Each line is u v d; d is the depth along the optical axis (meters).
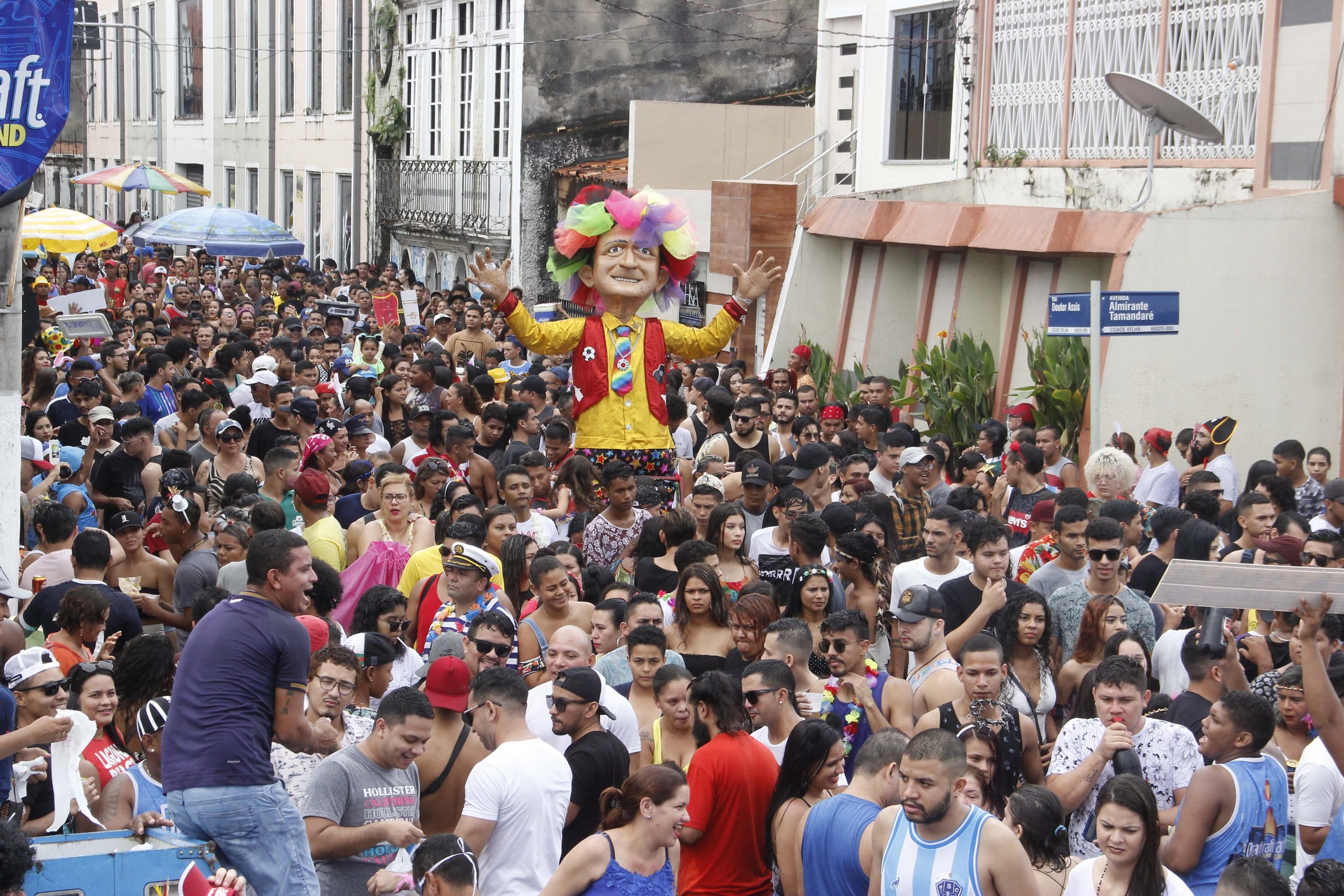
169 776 4.93
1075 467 11.31
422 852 4.76
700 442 12.55
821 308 18.12
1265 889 4.59
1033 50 15.81
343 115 33.22
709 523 8.21
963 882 4.61
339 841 5.15
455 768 5.69
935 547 7.80
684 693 6.00
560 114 25.84
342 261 34.09
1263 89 13.15
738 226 19.75
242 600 5.10
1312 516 10.35
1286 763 6.09
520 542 7.89
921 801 4.60
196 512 8.67
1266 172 13.21
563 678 5.74
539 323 10.26
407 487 8.72
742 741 5.59
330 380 15.14
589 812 5.73
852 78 20.98
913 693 6.62
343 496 9.98
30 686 5.45
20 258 7.66
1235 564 5.38
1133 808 4.73
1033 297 14.95
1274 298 12.88
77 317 12.64
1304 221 12.77
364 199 32.72
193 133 43.09
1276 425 12.97
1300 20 12.83
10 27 7.37
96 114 52.50
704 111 22.70
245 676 4.98
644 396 10.48
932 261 16.44
